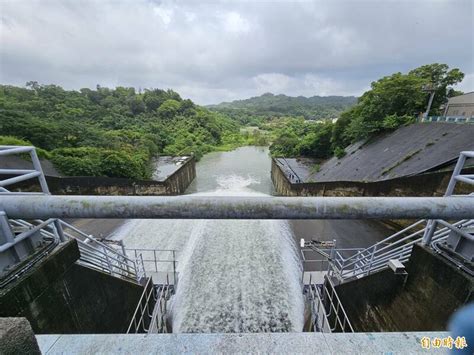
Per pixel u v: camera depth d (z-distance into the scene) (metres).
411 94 21.80
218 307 9.23
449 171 10.79
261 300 9.55
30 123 24.08
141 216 1.43
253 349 1.25
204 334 1.32
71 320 3.22
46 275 2.83
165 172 28.75
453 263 2.93
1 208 1.39
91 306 3.74
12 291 2.38
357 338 1.30
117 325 4.48
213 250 12.86
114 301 4.45
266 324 8.55
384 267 4.43
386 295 4.16
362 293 4.89
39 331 2.67
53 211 1.42
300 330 8.30
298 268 11.31
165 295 7.02
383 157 18.89
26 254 2.73
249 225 15.30
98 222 15.44
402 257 4.47
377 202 1.41
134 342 1.29
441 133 15.88
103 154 23.72
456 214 1.42
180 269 11.34
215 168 41.91
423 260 3.34
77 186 17.78
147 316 5.77
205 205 1.41
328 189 17.62
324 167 26.69
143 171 26.45
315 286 7.04
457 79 22.47
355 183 15.65
